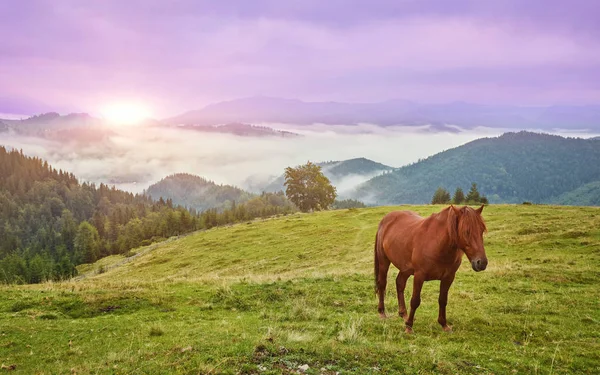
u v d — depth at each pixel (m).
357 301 12.91
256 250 51.41
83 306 12.16
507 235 34.66
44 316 11.13
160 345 8.16
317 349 7.25
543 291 13.93
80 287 15.55
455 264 8.88
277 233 61.53
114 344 8.52
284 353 7.14
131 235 142.38
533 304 12.07
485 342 8.62
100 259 113.31
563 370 6.99
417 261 9.02
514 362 7.23
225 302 13.09
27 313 11.33
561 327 9.78
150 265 56.91
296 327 9.56
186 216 141.00
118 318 11.12
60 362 7.44
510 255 26.50
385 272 11.03
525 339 8.91
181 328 9.83
